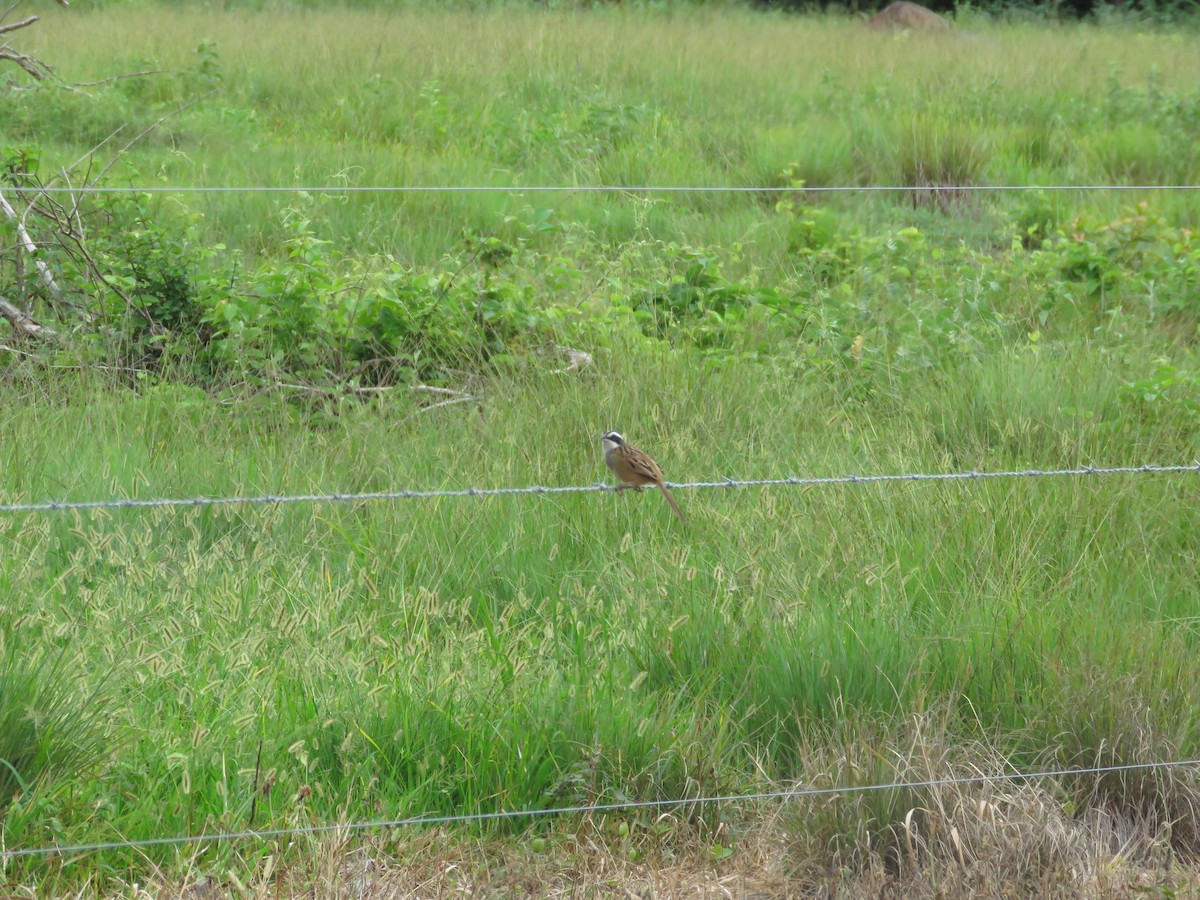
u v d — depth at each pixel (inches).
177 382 482.3
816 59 1322.6
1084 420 474.9
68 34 1162.0
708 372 514.9
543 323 540.1
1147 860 292.8
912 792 286.8
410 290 540.1
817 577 360.5
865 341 573.3
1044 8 1941.4
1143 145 966.4
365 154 839.7
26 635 303.0
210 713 299.3
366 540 378.6
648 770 299.1
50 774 270.5
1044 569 386.9
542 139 924.6
